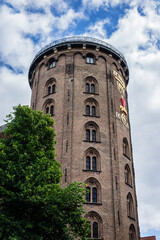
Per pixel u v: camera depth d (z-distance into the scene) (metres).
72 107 42.50
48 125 29.61
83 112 42.50
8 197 21.97
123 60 52.38
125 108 48.91
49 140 28.22
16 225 20.28
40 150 26.16
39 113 29.61
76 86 44.53
